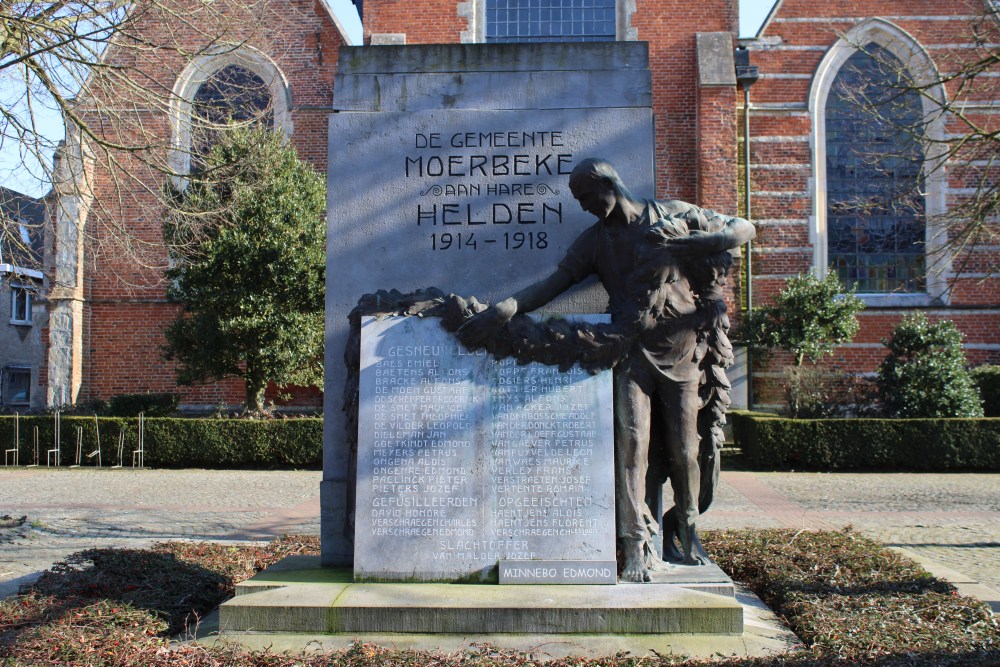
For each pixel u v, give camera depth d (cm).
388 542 535
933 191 2392
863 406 2017
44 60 1138
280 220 1939
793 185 2433
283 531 1090
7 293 3747
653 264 547
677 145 2380
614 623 484
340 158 624
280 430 1958
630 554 539
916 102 2370
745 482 1662
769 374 2319
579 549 529
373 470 540
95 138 1164
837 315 2136
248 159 1366
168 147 1234
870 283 2434
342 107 628
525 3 2467
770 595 627
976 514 1279
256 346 1973
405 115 626
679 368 555
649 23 2411
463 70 630
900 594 599
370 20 2450
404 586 522
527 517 533
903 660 446
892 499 1437
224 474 1834
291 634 490
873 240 2447
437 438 541
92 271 2472
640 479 546
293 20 2506
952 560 934
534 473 536
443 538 534
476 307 554
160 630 525
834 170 2469
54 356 2400
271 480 1717
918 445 1842
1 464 2011
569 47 628
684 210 575
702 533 834
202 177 1412
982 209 1266
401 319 554
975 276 2320
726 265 560
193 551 746
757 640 490
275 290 1962
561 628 483
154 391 2452
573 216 614
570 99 624
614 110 622
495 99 626
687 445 555
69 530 1099
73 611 528
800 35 2459
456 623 485
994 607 625
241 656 457
